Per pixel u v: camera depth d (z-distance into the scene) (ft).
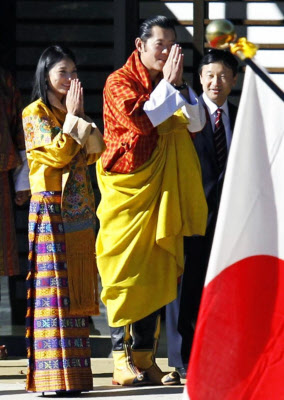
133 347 51.80
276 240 30.48
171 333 52.95
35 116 48.24
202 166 53.52
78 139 47.29
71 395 48.14
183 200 50.75
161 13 71.20
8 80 58.13
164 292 50.42
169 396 47.80
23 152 58.39
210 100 53.93
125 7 64.80
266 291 30.37
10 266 58.90
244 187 30.55
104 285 51.08
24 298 73.36
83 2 74.79
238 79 71.20
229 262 30.40
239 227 30.45
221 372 30.17
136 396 47.98
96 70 74.95
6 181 59.06
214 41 30.78
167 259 50.65
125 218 50.55
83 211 48.24
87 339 48.37
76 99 47.62
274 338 30.14
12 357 61.93
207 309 30.32
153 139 50.49
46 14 74.90
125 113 48.88
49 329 47.57
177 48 48.29
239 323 30.30
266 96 30.91
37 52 74.69
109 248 50.75
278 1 69.77
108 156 51.06
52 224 47.88
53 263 47.73
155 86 51.39
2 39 74.18
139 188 50.47
